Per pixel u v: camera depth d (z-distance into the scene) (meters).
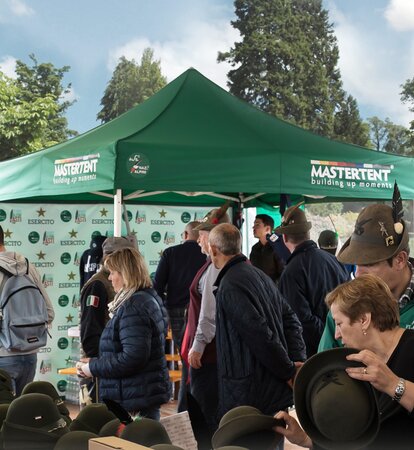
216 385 4.35
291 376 3.54
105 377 3.75
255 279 3.64
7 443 1.77
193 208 7.91
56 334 7.17
